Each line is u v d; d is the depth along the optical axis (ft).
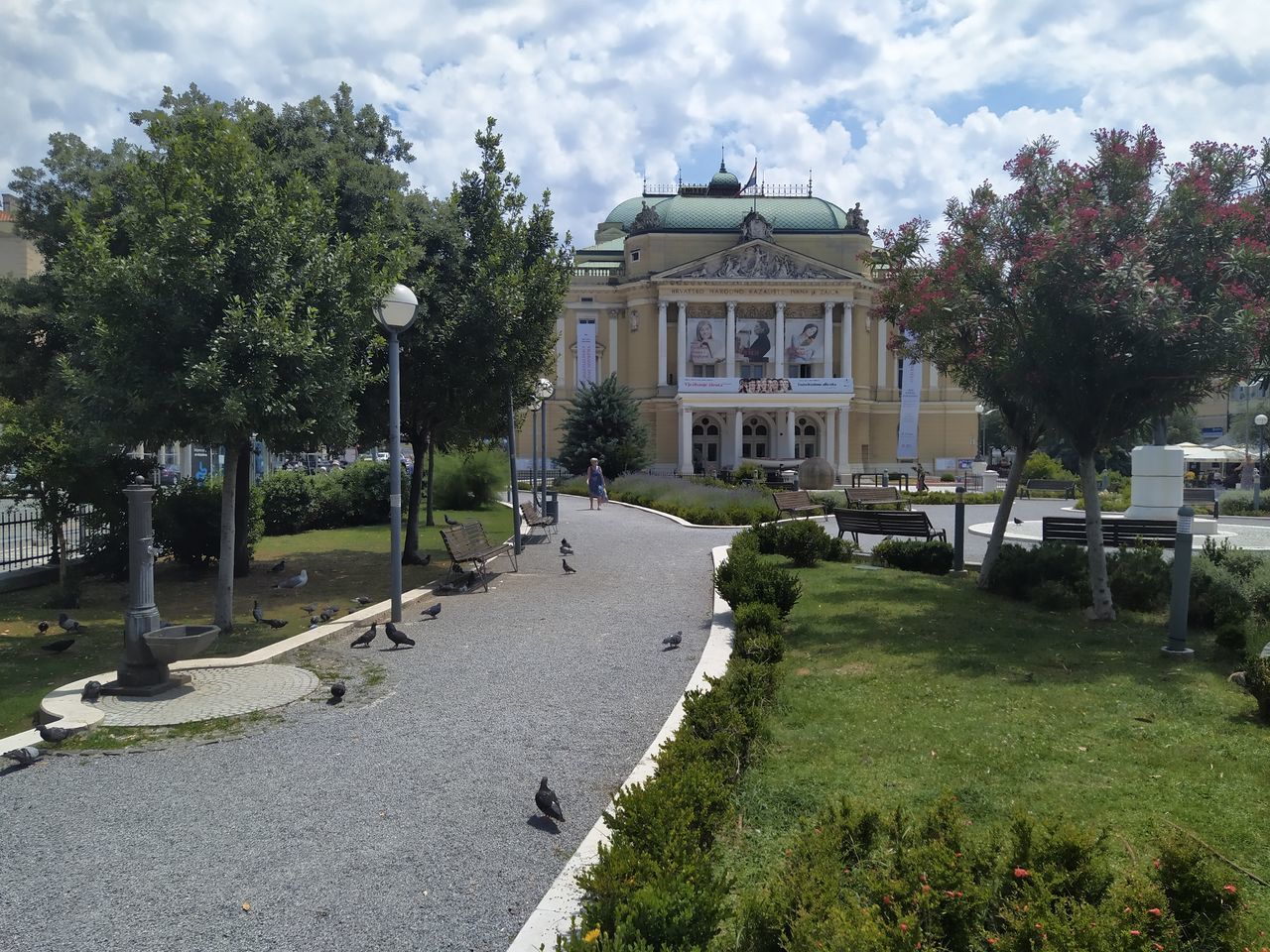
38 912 13.42
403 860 14.99
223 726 22.49
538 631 33.99
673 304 216.95
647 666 28.19
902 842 12.78
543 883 14.16
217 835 16.07
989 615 33.88
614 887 11.28
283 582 44.19
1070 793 16.43
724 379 198.59
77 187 54.29
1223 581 32.48
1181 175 31.83
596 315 223.51
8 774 19.30
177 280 31.17
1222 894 10.82
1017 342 33.63
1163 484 67.67
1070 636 30.14
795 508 79.77
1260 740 19.17
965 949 10.46
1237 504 101.24
